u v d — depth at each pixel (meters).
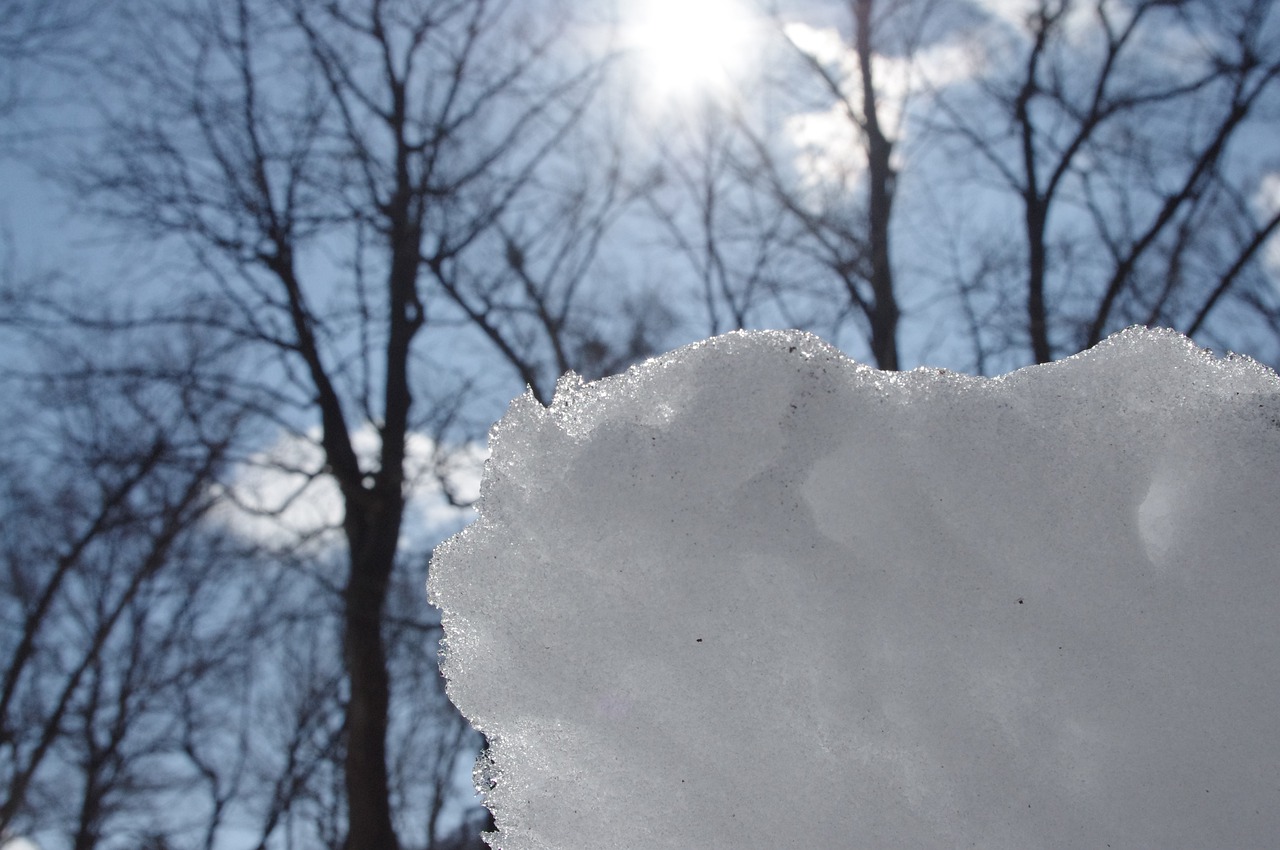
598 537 1.43
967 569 1.38
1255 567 1.40
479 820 9.05
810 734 1.37
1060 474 1.45
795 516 1.38
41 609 12.99
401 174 10.99
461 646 1.49
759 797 1.37
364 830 9.20
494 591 1.48
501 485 1.51
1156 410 1.50
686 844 1.38
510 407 1.56
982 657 1.37
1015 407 1.50
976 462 1.45
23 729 13.81
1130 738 1.35
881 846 1.33
